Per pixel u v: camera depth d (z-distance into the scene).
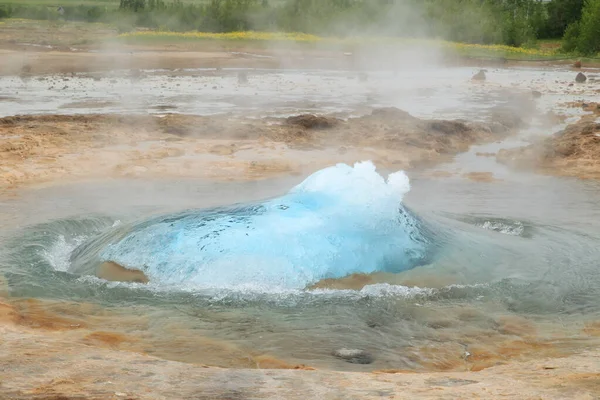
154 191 11.13
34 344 4.39
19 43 45.78
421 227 7.01
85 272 6.64
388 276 6.32
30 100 23.61
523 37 56.12
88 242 7.41
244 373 3.88
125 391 3.42
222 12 61.16
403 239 6.67
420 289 6.18
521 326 5.61
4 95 24.89
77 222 8.55
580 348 5.18
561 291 6.30
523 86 32.19
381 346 5.20
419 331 5.48
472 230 7.75
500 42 55.78
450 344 5.25
